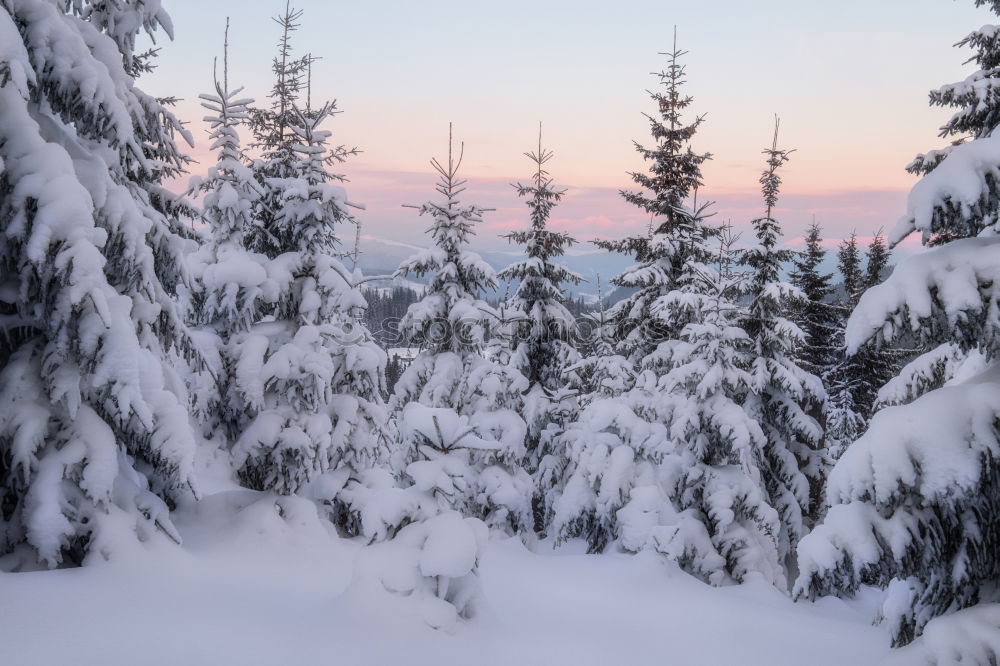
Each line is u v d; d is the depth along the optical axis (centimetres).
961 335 460
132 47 910
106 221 727
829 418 2541
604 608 977
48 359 688
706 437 1352
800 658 803
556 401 1953
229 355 1276
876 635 939
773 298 1767
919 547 456
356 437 1351
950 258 476
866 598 1667
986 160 446
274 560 1000
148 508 793
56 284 653
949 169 454
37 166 638
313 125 1378
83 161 731
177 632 554
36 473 671
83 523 695
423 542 698
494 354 1861
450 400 1716
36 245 614
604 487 1405
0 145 643
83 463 696
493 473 1591
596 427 1462
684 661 753
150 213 853
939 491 439
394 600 652
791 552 1708
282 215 1323
